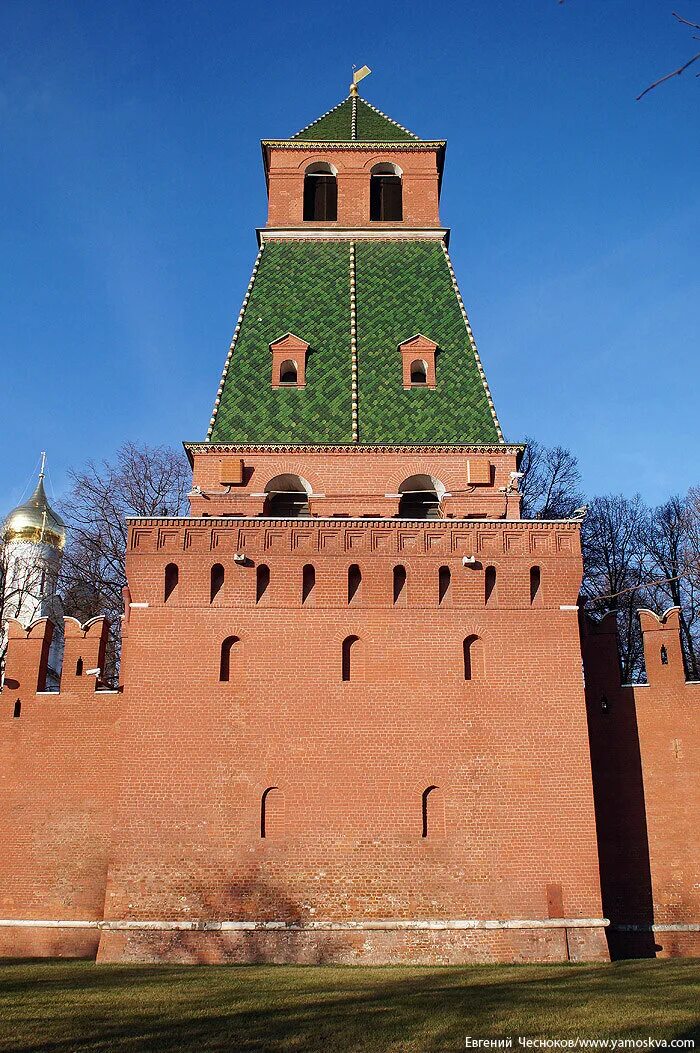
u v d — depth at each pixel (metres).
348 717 36.41
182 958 33.47
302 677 36.84
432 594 37.94
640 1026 22.78
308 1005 25.25
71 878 37.72
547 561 38.50
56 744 39.31
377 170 53.03
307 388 44.31
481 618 37.81
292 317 47.25
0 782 38.91
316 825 35.12
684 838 38.31
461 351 45.69
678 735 39.50
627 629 67.75
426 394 44.16
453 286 48.62
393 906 34.28
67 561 68.69
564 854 35.12
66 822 38.38
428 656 37.28
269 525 38.31
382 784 35.69
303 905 34.22
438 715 36.56
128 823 34.97
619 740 39.72
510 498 41.59
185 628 37.22
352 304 47.59
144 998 26.23
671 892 37.78
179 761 35.72
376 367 45.09
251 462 42.00
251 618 37.47
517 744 36.34
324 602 37.69
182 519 38.16
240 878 34.44
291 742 36.06
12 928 37.09
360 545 38.31
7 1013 24.39
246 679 36.78
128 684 36.44
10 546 83.44
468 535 38.62
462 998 26.06
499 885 34.69
